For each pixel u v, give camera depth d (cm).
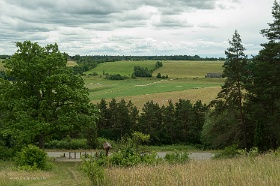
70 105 3838
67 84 3912
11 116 3844
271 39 4284
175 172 1295
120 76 18050
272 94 4056
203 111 7588
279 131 3925
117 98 11188
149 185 1098
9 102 3722
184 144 7500
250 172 1162
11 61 3753
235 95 4228
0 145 4025
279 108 3956
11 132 3612
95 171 1304
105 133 7875
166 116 7700
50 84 3656
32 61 3766
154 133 7525
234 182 966
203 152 5869
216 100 4453
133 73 19038
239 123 4306
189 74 19238
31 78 3744
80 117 3791
